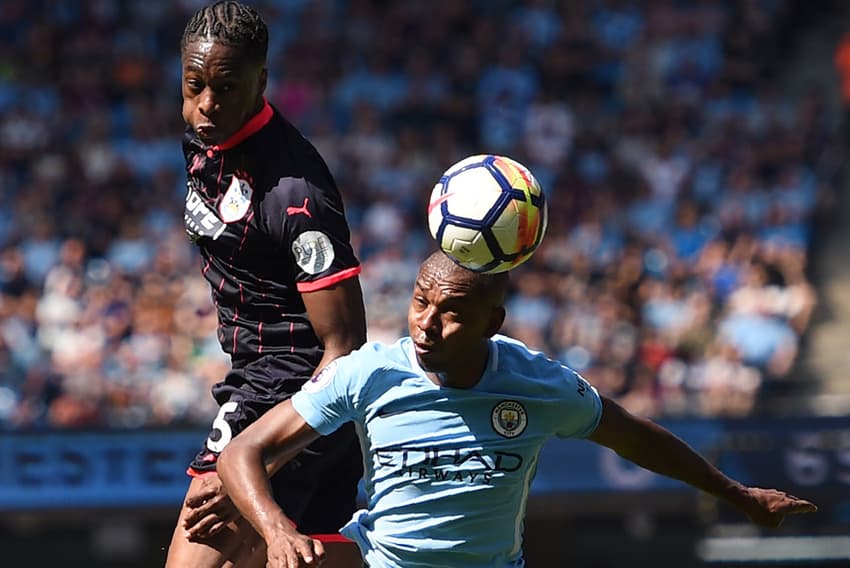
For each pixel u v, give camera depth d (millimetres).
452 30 69125
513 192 14938
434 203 15148
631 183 61031
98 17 67688
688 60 68312
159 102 65062
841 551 45375
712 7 71438
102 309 49062
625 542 48094
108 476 41438
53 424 44375
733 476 42875
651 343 49500
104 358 47375
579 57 67812
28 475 41281
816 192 61594
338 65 66875
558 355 49438
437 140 62219
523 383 14898
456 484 14906
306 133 62938
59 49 66500
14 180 58969
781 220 58625
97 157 59656
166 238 53469
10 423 45438
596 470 43156
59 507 41250
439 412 14859
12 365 47219
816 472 42844
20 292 51562
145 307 49125
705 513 43750
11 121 61500
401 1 69812
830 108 71438
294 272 16625
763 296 52250
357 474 18109
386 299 51094
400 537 15195
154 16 68562
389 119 64375
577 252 53938
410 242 56250
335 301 16312
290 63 66125
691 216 56906
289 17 68688
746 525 44250
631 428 15602
